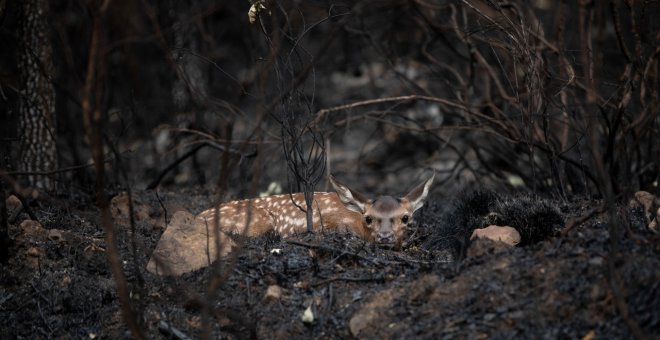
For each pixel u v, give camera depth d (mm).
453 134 16891
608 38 20031
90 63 7559
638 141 13555
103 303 10211
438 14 18812
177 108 18703
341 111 18422
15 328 9961
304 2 18172
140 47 22188
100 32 7582
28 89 14367
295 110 14328
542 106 13961
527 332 7895
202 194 16469
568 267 8422
